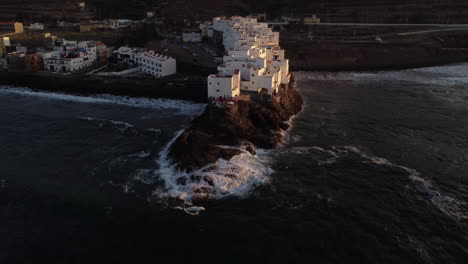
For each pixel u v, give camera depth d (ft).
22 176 238.48
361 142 289.74
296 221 197.57
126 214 201.98
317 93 424.05
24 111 355.97
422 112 359.87
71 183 230.89
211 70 442.09
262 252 176.96
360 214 202.69
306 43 629.51
